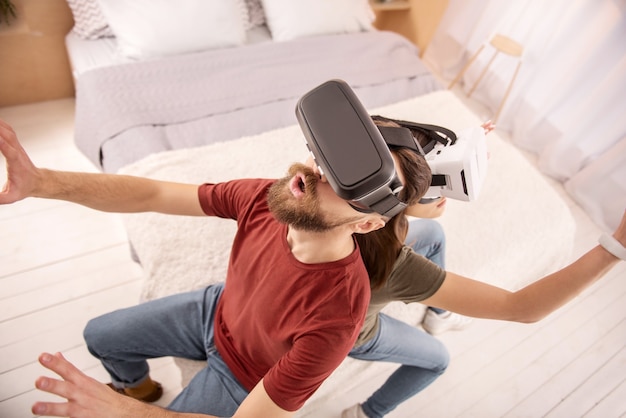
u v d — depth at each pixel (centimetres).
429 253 121
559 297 78
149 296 120
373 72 201
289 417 74
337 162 59
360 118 61
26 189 76
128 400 63
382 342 104
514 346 169
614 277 197
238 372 94
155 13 185
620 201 212
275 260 80
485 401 154
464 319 151
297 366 71
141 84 171
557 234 156
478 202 156
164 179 141
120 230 175
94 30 196
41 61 206
